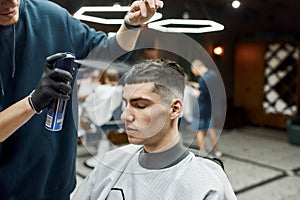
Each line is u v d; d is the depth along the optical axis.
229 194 0.77
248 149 4.61
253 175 3.46
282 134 5.82
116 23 1.08
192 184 0.73
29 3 0.92
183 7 5.26
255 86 6.54
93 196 0.90
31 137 0.91
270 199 2.84
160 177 0.78
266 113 6.44
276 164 3.89
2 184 0.95
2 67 0.86
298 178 3.38
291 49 5.95
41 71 0.92
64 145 1.01
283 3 5.38
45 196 1.05
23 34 0.88
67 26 0.98
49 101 0.70
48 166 1.00
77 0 3.77
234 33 6.52
